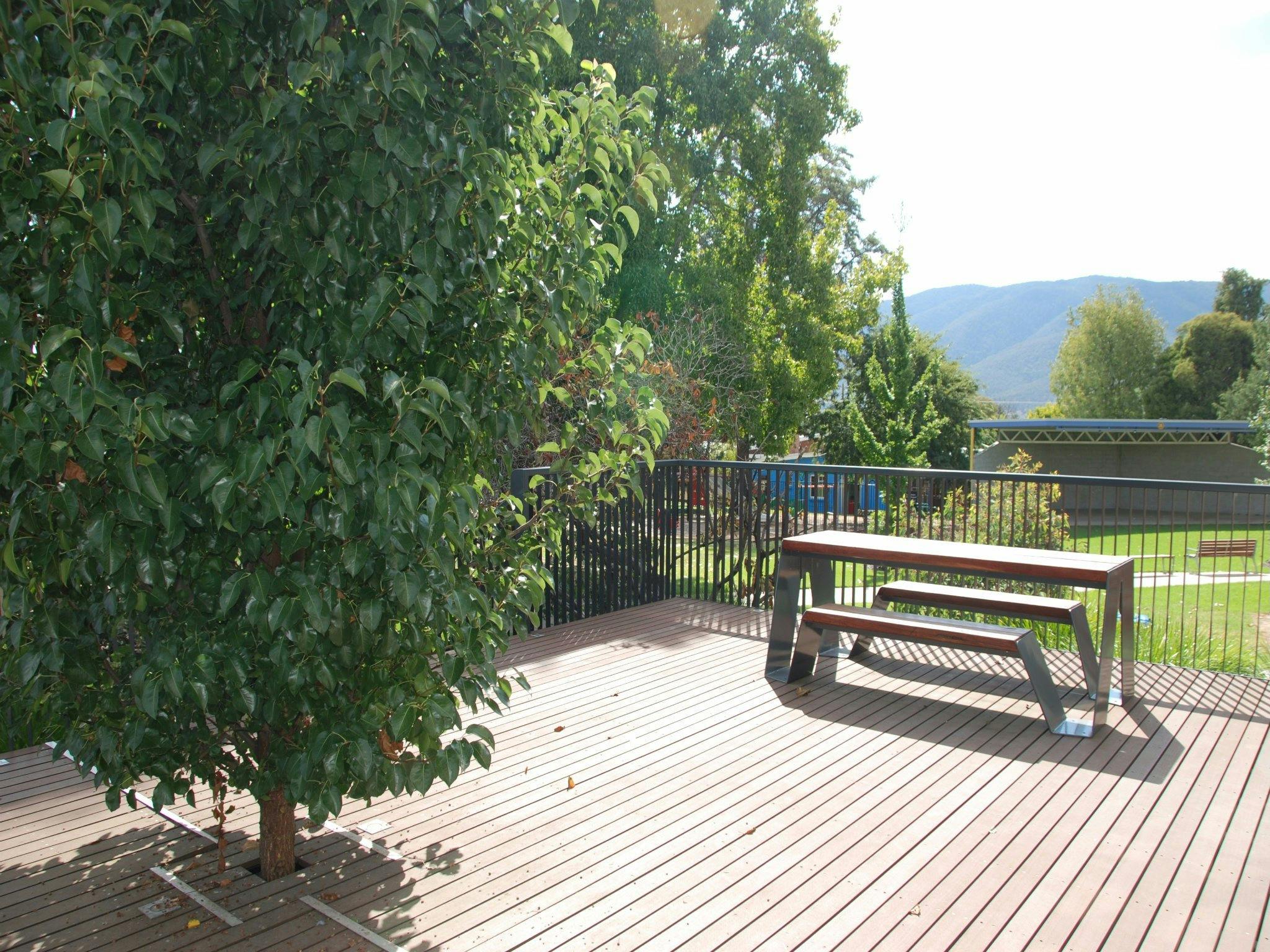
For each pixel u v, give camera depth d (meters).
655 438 2.71
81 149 1.66
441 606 2.26
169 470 1.95
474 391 2.34
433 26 1.95
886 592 4.95
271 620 1.94
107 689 2.10
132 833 3.00
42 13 1.64
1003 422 31.39
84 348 1.68
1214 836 2.99
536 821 3.10
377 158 1.93
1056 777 3.50
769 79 18.92
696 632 5.89
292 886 2.63
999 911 2.52
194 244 2.21
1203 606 10.39
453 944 2.34
